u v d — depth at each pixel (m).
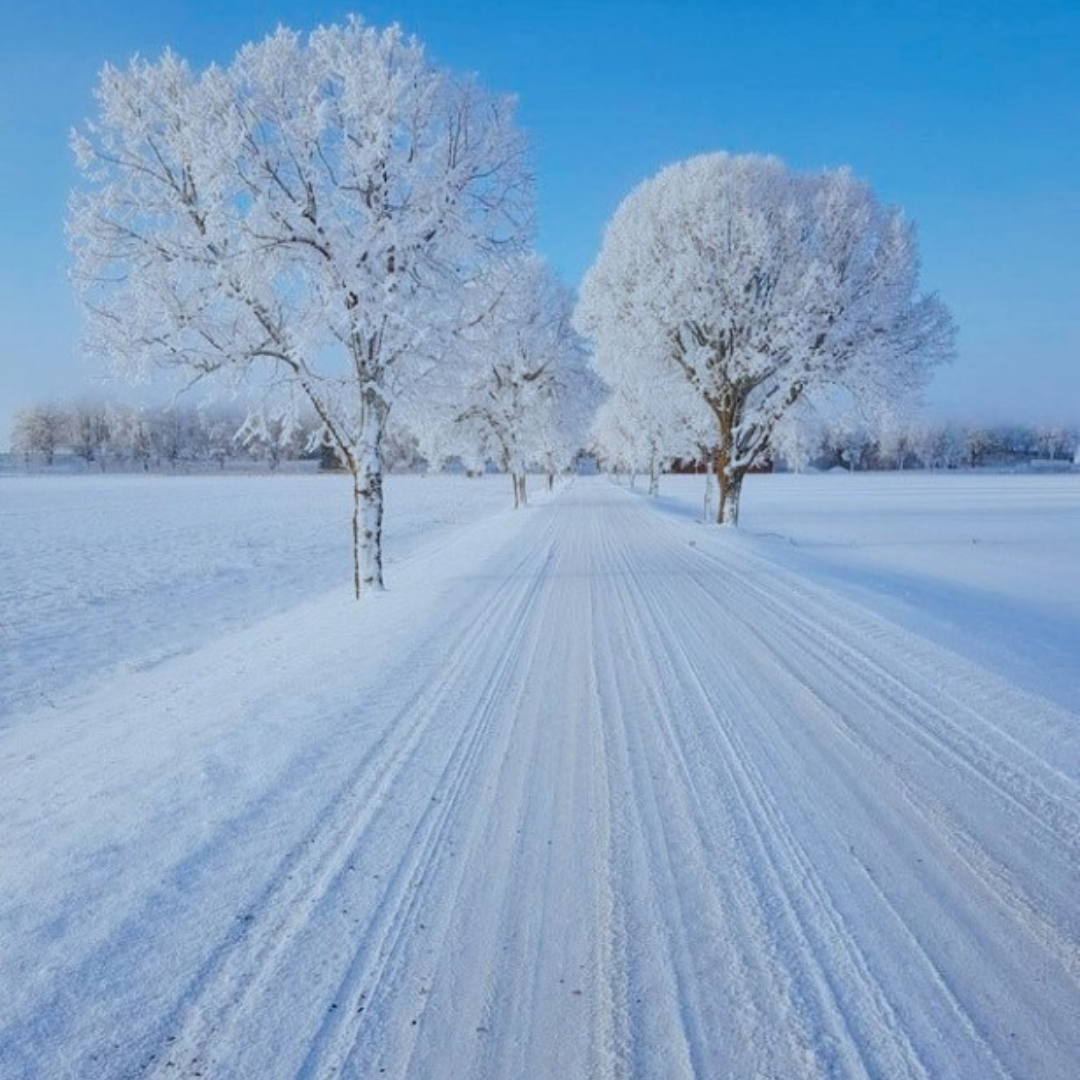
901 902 2.97
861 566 14.13
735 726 5.03
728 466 22.02
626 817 3.73
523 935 2.79
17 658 9.75
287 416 11.77
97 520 33.16
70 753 5.19
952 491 56.38
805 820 3.68
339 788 4.11
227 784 4.17
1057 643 7.43
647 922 2.86
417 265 10.92
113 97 9.85
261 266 10.22
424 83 10.73
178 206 10.12
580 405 35.81
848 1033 2.28
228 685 6.58
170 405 11.05
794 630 8.02
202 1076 2.13
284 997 2.46
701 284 19.00
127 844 3.49
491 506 43.94
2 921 2.87
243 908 2.97
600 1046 2.24
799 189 19.80
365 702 5.66
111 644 10.60
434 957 2.66
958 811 3.76
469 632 8.12
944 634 7.59
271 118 10.16
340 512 38.84
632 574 12.36
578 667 6.61
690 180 19.61
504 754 4.58
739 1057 2.19
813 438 22.38
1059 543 19.12
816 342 18.94
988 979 2.52
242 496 55.09
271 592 15.18
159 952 2.69
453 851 3.41
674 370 21.80
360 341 11.02
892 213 19.31
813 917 2.88
